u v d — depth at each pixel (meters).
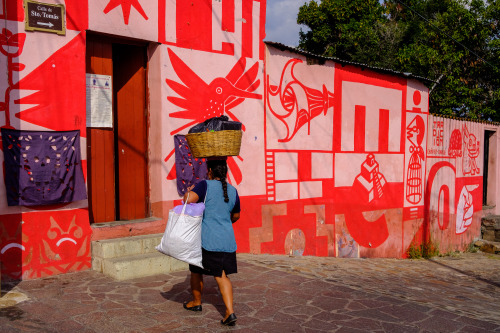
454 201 12.76
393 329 4.30
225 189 4.14
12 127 5.21
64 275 5.55
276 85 8.10
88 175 6.10
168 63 6.60
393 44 19.11
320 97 8.88
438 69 17.25
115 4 6.02
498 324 4.69
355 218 9.68
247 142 7.68
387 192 10.42
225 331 4.02
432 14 20.33
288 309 4.73
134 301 4.71
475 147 13.73
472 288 7.99
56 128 5.54
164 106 6.57
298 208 8.52
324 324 4.33
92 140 6.13
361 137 9.75
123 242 5.82
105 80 6.22
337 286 5.79
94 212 6.19
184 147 6.78
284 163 8.26
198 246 4.02
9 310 4.32
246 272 6.25
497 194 15.00
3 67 5.14
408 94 10.83
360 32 19.47
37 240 5.42
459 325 4.53
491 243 13.48
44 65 5.43
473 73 17.70
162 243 4.05
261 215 7.91
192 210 4.00
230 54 7.40
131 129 6.68
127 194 6.64
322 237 8.98
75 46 5.68
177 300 4.80
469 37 17.00
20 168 5.23
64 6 5.56
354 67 9.52
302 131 8.56
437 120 11.88
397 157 10.64
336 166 9.23
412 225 11.15
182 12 6.75
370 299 5.27
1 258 5.16
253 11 7.72
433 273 9.16
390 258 10.50
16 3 5.21
